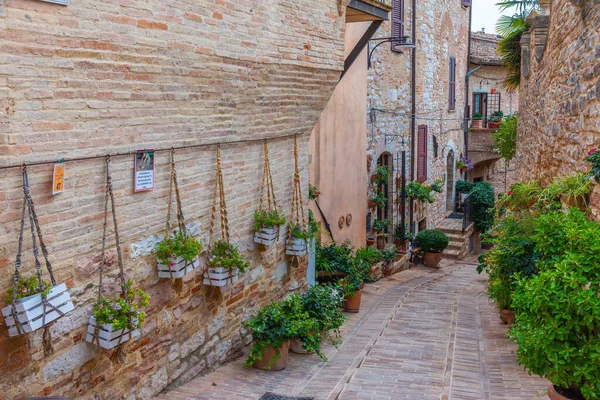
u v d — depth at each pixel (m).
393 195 16.38
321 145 11.02
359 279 10.56
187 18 5.06
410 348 7.95
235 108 6.22
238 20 5.78
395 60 15.75
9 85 3.61
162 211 5.36
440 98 20.41
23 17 3.63
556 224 5.68
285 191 7.90
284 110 7.30
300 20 6.93
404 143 16.95
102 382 4.72
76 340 4.39
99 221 4.55
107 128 4.50
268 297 7.66
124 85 4.55
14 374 3.85
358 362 7.23
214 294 6.29
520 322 4.74
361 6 8.58
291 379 6.50
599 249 4.35
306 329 6.96
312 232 8.35
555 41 8.60
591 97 6.12
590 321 4.18
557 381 4.37
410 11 16.64
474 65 24.83
